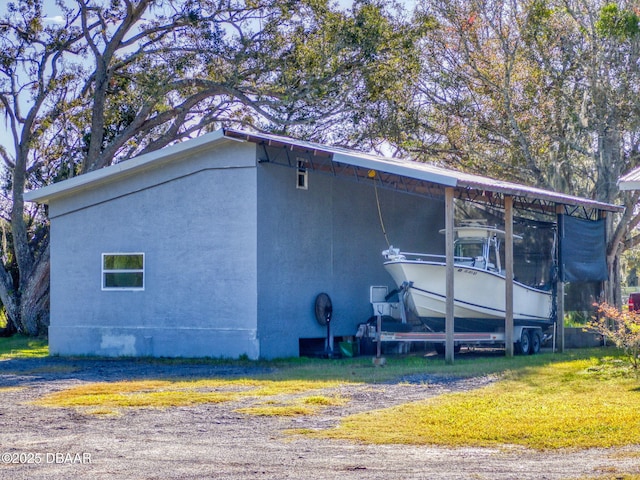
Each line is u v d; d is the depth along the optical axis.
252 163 18.59
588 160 31.25
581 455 8.27
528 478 7.22
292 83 32.28
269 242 18.89
